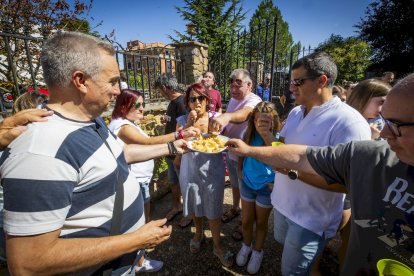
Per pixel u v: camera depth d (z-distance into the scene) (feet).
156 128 15.17
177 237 9.77
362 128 4.91
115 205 3.67
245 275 7.88
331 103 5.34
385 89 7.13
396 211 3.05
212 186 7.53
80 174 3.16
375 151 3.46
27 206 2.67
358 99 7.60
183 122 8.93
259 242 7.76
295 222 5.82
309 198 5.55
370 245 3.31
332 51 59.41
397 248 3.01
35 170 2.72
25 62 16.94
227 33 46.65
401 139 2.77
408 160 2.85
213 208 7.70
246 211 7.76
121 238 3.35
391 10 60.90
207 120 8.69
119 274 4.01
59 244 2.89
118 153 4.05
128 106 7.41
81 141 3.24
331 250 8.79
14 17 18.40
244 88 9.70
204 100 8.29
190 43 19.26
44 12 20.75
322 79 5.24
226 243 9.34
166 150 6.11
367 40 65.72
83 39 3.34
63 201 2.89
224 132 10.00
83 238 3.15
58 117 3.27
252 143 7.82
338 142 5.05
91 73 3.30
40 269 2.79
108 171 3.50
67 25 22.94
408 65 59.21
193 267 8.26
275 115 7.53
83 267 3.04
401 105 2.70
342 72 57.88
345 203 6.81
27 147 2.82
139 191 4.44
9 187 2.70
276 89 24.98
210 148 6.86
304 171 4.43
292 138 6.10
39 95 6.30
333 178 4.10
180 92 11.13
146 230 3.63
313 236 5.67
